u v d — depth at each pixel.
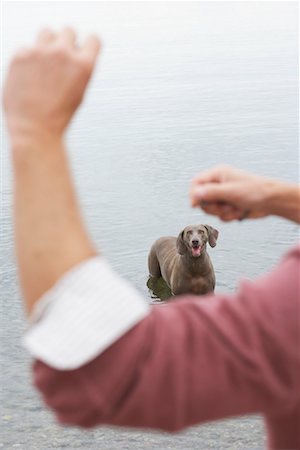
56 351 1.45
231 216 2.04
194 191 2.00
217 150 25.34
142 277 17.20
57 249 1.51
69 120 1.60
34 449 9.79
